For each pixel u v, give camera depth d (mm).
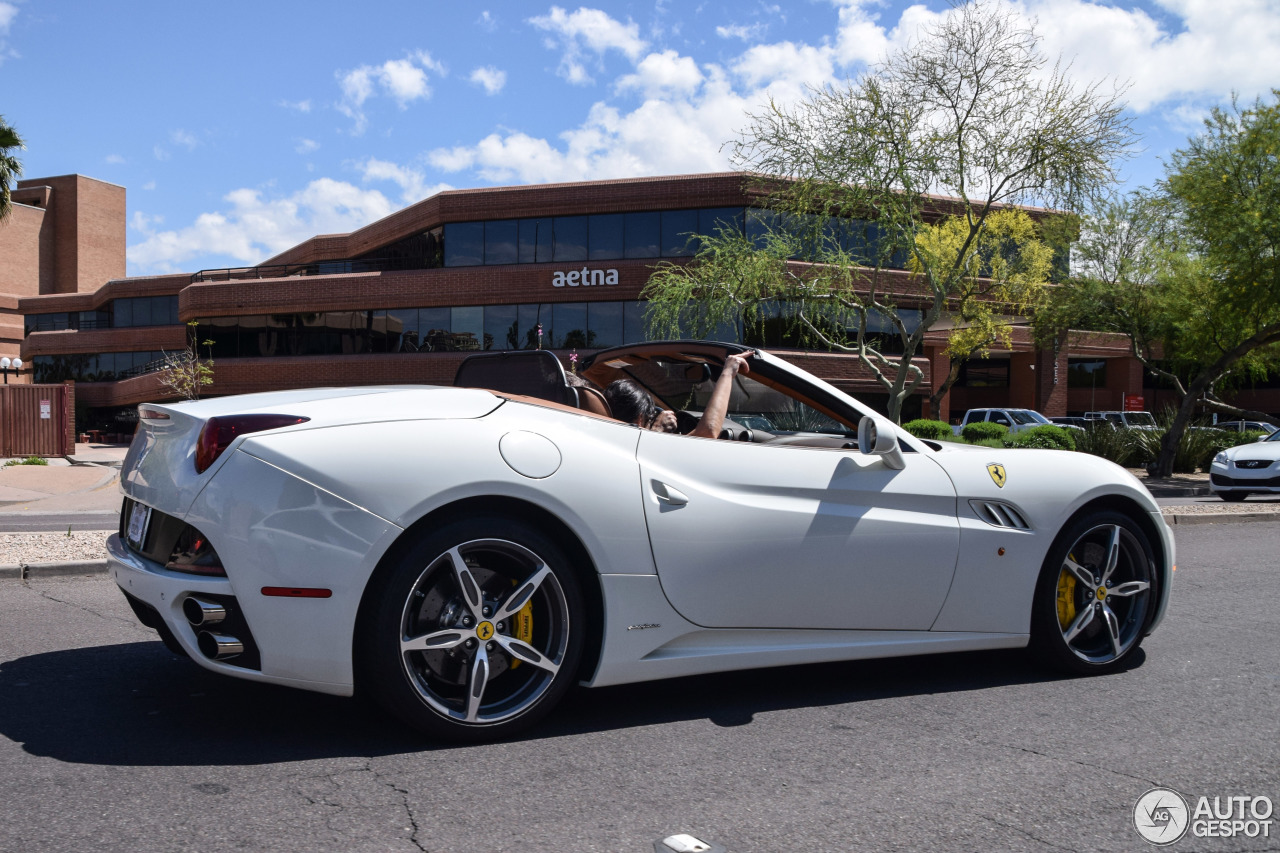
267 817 2264
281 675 2646
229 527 2617
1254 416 23891
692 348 3854
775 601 3273
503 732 2865
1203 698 3553
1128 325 23531
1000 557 3686
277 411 2781
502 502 2879
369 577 2672
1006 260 26188
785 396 3836
